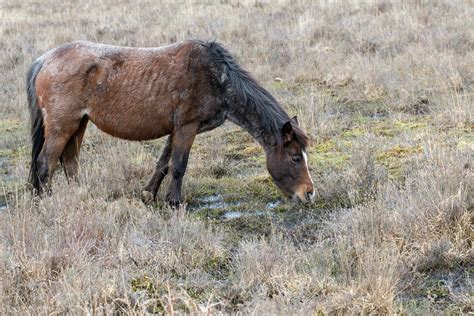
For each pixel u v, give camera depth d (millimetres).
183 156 10938
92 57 10820
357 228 8750
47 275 7641
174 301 7207
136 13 31016
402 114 15297
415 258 7980
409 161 11961
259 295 7039
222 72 10789
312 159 13016
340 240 8523
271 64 20734
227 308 7234
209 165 13031
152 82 10750
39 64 11219
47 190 11000
